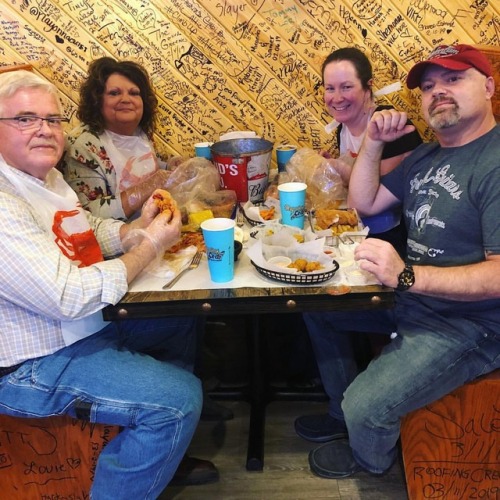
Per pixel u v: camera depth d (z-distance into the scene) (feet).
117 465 4.29
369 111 6.71
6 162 4.39
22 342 4.26
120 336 4.83
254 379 6.30
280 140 8.37
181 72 7.97
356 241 4.91
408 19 7.66
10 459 4.71
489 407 4.58
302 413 6.59
